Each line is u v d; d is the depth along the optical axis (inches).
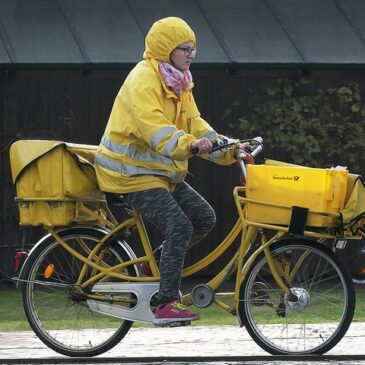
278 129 1494.8
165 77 740.7
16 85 1475.1
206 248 1488.7
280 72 1456.7
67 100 1487.5
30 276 789.2
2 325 1027.3
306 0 1444.4
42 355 808.9
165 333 928.9
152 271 771.4
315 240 765.9
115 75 1446.9
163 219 744.3
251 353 807.7
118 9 1398.9
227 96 1496.1
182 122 766.5
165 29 741.9
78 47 1338.6
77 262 787.4
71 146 773.9
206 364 756.6
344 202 746.8
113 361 776.9
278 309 764.6
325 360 763.4
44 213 773.9
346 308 759.1
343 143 1507.1
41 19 1375.5
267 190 753.6
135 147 750.5
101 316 786.8
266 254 761.6
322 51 1375.5
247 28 1392.7
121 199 765.3
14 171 773.9
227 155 776.9
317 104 1498.5
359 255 1480.1
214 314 1082.7
